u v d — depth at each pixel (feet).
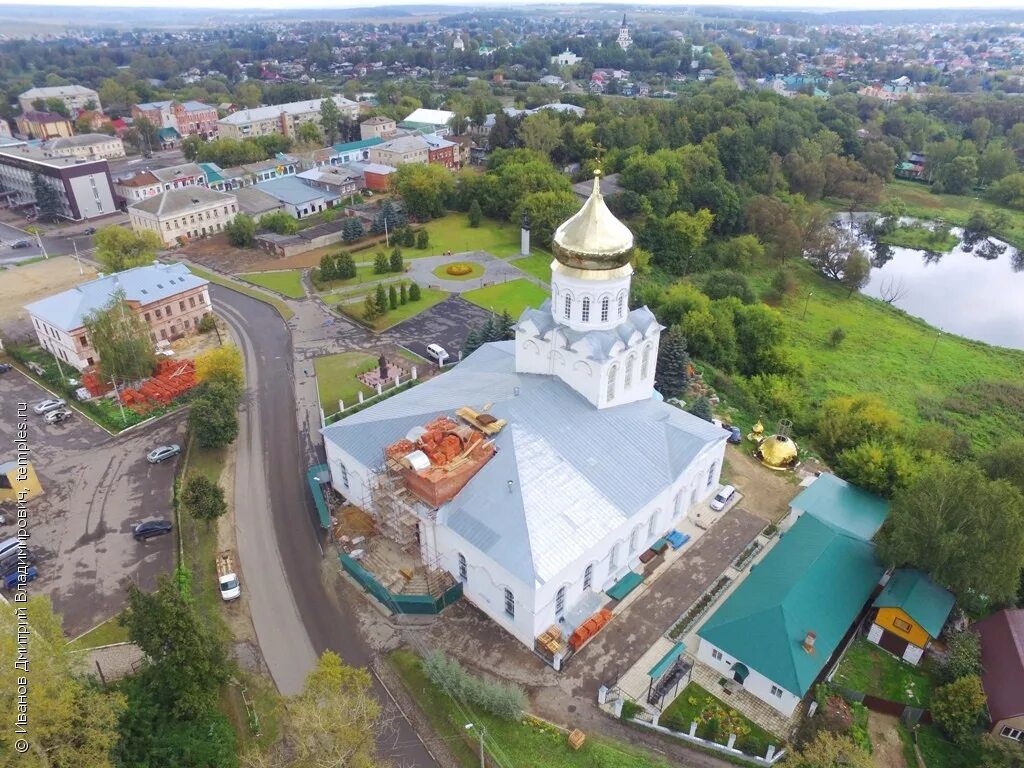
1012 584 181.57
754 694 174.09
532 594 173.47
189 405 290.35
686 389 312.29
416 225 565.53
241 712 169.58
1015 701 160.66
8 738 120.88
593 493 198.29
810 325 446.19
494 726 165.99
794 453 261.24
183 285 361.51
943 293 524.11
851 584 190.49
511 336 331.16
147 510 237.45
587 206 212.23
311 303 412.77
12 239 521.65
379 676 179.73
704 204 583.58
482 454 199.62
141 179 589.32
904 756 161.58
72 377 317.83
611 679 178.19
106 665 178.91
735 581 208.74
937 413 344.08
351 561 207.10
